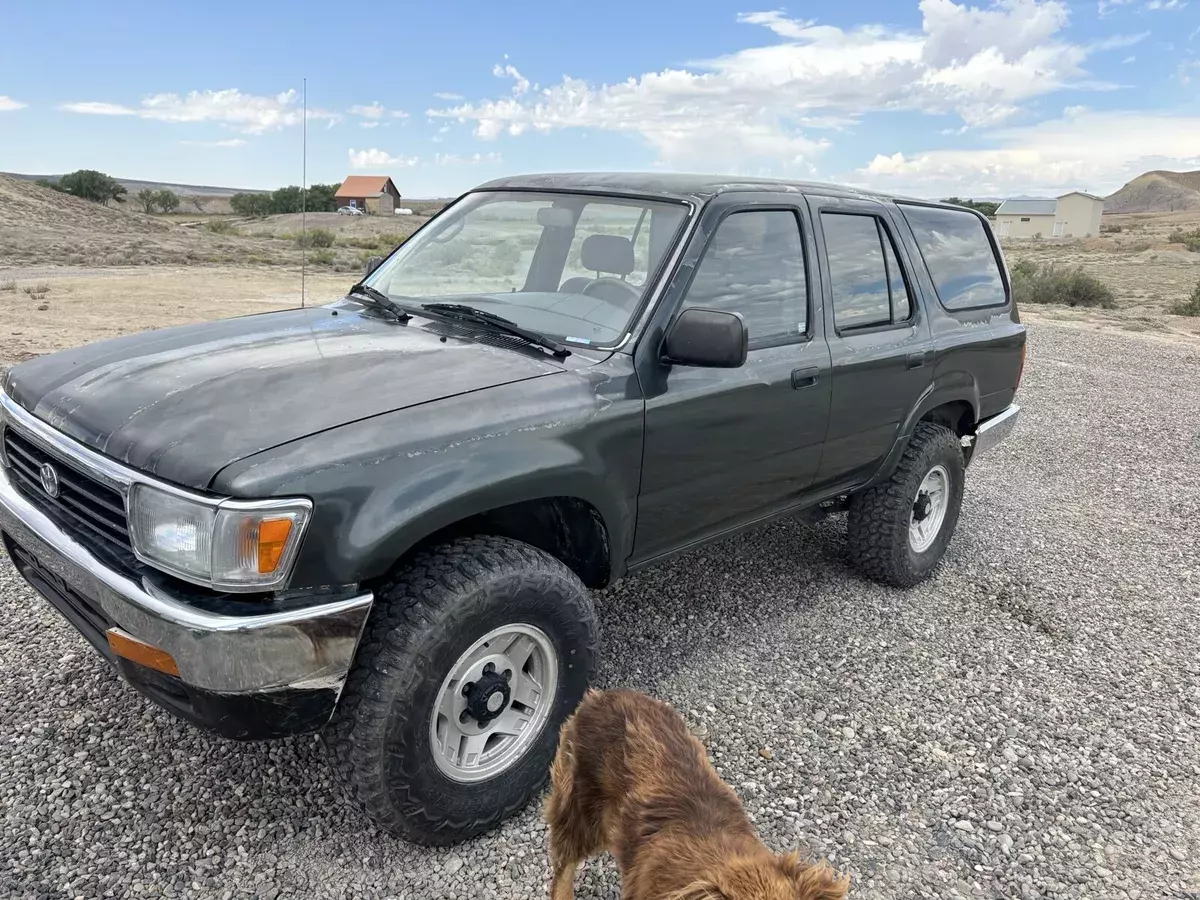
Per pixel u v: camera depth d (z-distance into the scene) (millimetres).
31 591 4270
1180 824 3227
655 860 1910
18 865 2580
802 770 3367
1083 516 6734
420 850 2801
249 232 48594
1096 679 4234
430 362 3010
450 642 2562
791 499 4152
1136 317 21406
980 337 5164
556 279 3748
